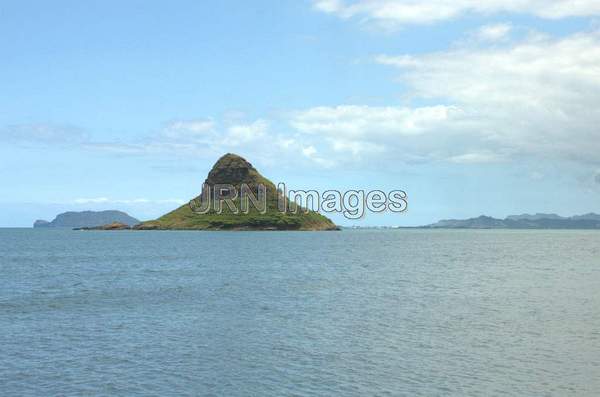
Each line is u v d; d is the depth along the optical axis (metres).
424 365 30.50
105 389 26.75
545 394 25.88
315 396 25.69
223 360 31.64
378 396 25.66
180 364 30.89
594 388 26.64
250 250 163.75
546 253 153.00
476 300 55.78
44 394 26.09
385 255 140.38
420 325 41.84
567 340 36.44
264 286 69.00
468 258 128.75
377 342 35.97
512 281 75.12
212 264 108.12
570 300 55.66
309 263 111.00
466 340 36.53
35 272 90.06
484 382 27.53
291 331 39.66
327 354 32.91
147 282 74.00
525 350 33.69
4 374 29.06
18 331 40.00
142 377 28.53
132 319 44.78
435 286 68.81
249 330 40.03
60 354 33.06
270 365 30.61
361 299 56.59
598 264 108.81
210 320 44.25
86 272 90.12
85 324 42.66
